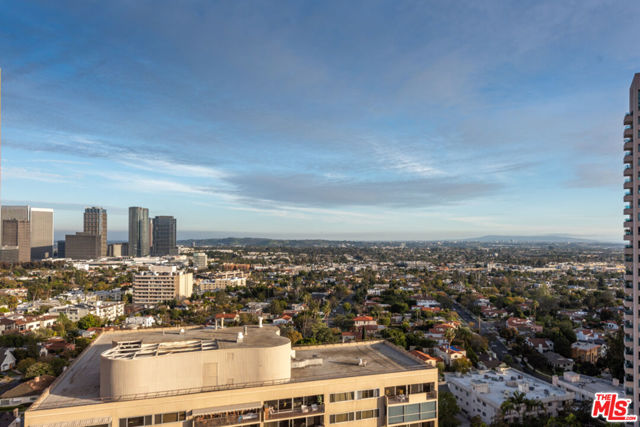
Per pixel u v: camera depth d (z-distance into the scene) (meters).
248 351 45.06
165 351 44.59
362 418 47.44
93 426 38.69
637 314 69.38
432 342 142.38
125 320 185.75
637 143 70.94
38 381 101.56
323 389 45.94
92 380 46.12
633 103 72.12
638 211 70.19
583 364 133.38
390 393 48.69
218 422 41.44
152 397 41.03
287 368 47.06
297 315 196.50
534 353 140.25
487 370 115.56
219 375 44.16
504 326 187.50
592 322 193.62
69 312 190.88
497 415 80.81
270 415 43.22
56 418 38.06
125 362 41.34
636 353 69.25
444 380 111.56
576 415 83.94
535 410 84.00
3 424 86.69
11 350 125.38
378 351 60.12
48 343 138.75
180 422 41.06
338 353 58.84
